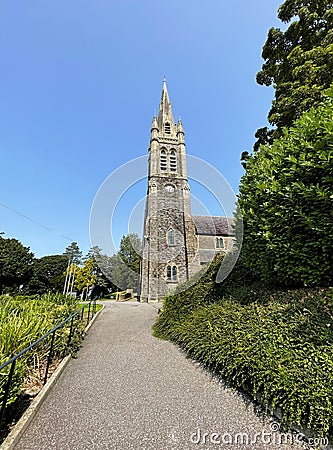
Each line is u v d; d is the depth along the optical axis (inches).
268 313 149.7
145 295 457.1
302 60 311.7
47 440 85.7
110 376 148.6
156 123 1015.6
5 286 1165.7
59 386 132.9
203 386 133.1
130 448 81.9
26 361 124.0
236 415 102.9
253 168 216.8
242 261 237.5
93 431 91.4
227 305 195.8
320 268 147.7
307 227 151.3
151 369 161.0
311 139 157.6
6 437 84.5
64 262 1407.5
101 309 470.3
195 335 185.0
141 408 109.3
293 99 298.5
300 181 151.0
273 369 102.4
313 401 82.7
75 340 205.8
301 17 343.3
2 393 88.4
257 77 416.5
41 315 182.5
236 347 129.2
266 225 173.9
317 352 101.5
